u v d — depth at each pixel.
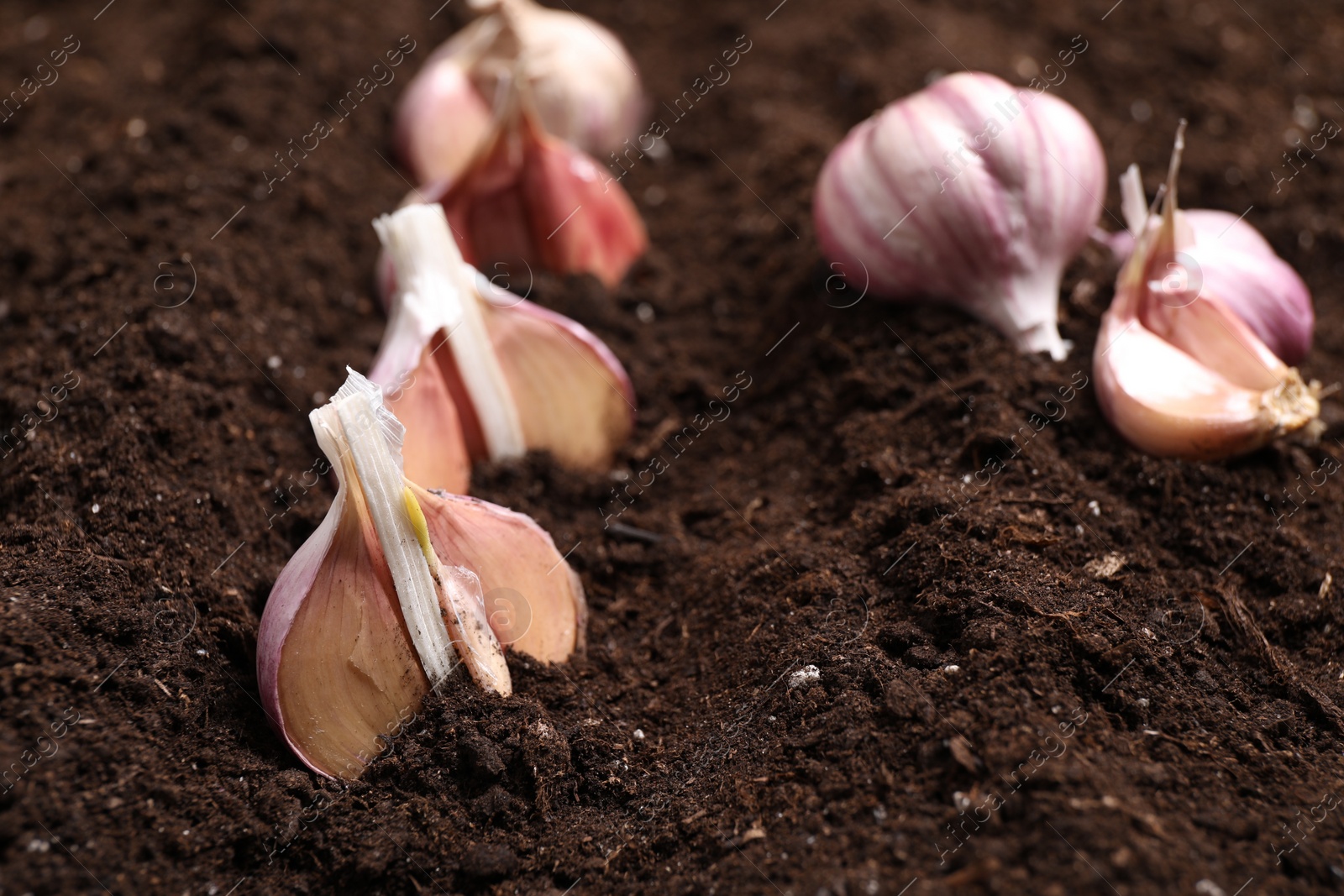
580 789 0.43
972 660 0.43
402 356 0.46
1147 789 0.42
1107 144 0.54
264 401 0.49
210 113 0.54
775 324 0.51
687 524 0.48
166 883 0.42
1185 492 0.46
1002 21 0.58
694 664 0.45
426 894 0.42
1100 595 0.44
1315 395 0.46
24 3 0.60
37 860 0.41
